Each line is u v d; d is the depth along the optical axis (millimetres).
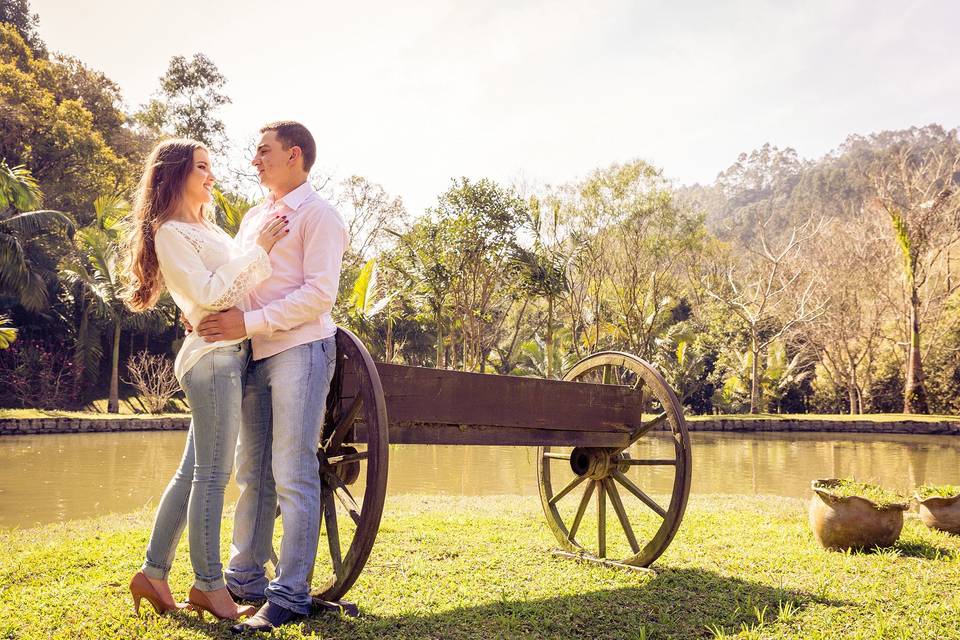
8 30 29734
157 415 22438
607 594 3451
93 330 25578
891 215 30016
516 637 2771
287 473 2748
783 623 3049
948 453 17516
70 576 3441
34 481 9820
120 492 8914
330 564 3893
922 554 4531
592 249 31203
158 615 2727
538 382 3770
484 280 27031
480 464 13000
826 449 18547
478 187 24500
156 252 2664
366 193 31500
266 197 3098
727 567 4074
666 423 25109
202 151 2811
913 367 29906
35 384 25125
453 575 3729
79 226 28109
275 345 2795
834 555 4414
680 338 31984
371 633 2656
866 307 32906
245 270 2617
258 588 3055
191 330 2746
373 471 2775
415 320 29734
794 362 33594
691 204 34250
